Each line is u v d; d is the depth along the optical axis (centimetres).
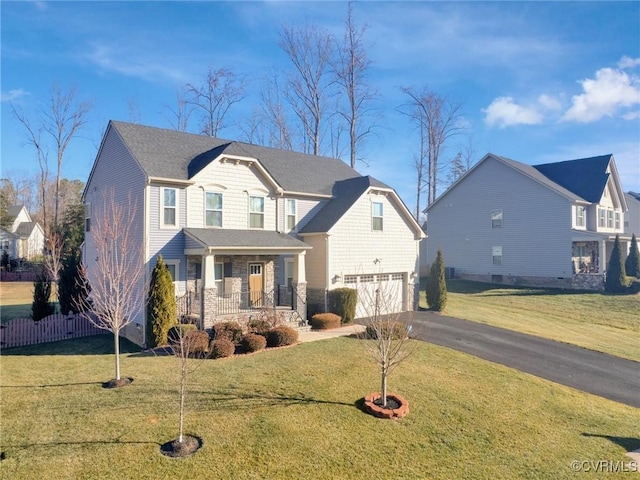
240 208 1983
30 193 7362
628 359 1590
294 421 951
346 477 764
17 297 3003
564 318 2347
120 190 1919
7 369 1351
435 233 3897
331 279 2075
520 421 1021
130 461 786
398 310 2380
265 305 1905
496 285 3334
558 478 797
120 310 1252
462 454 861
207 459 796
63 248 3722
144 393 1099
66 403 1047
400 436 913
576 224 3159
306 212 2247
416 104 4691
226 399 1056
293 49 3931
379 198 2298
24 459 793
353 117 4066
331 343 1598
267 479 746
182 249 1792
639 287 2805
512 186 3375
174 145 2017
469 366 1390
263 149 2473
